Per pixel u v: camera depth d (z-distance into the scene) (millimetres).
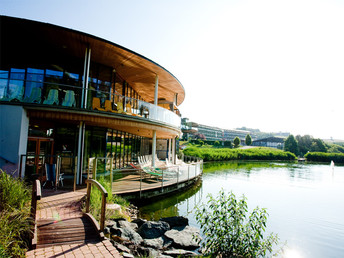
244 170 34844
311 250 8188
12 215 4844
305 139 88062
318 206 14758
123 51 11555
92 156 13469
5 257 3830
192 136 94562
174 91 21000
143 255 5922
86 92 10930
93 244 4961
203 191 16859
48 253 4438
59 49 11664
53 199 7520
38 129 10781
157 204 11891
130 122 12711
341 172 38438
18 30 9758
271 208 13641
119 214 7727
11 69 11289
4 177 6086
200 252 6762
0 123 8844
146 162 17875
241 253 5445
